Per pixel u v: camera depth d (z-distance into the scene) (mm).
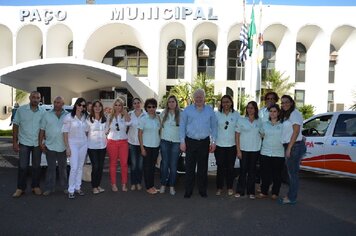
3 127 24953
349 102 25859
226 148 6754
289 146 6105
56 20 24953
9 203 6012
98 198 6453
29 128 6434
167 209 5824
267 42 26750
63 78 22625
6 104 27609
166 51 26156
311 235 4734
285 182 7707
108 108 7777
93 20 24750
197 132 6496
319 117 8391
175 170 6848
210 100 20859
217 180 6887
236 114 6789
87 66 18297
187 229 4871
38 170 6656
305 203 6414
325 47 24672
